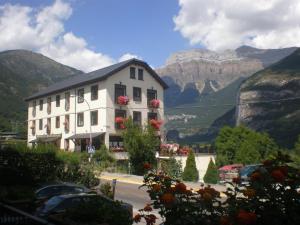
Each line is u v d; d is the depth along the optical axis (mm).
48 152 23797
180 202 5336
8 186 18891
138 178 33469
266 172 5051
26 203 14367
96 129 48938
